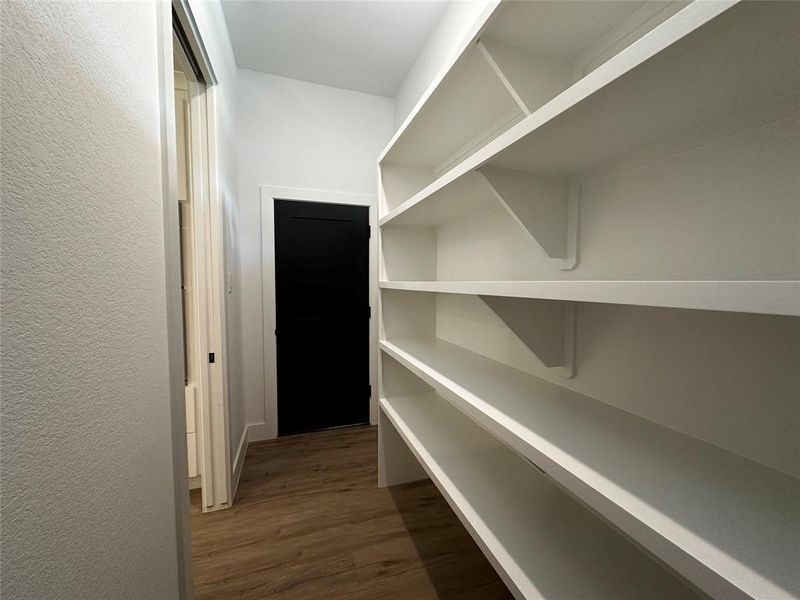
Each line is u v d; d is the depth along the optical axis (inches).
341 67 87.0
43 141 15.1
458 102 43.9
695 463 22.6
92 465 18.6
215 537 56.9
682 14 14.8
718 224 23.4
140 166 25.3
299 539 56.5
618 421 29.4
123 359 22.3
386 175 69.9
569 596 25.2
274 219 92.3
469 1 59.3
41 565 14.7
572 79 34.1
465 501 37.4
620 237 30.7
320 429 100.3
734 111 21.9
